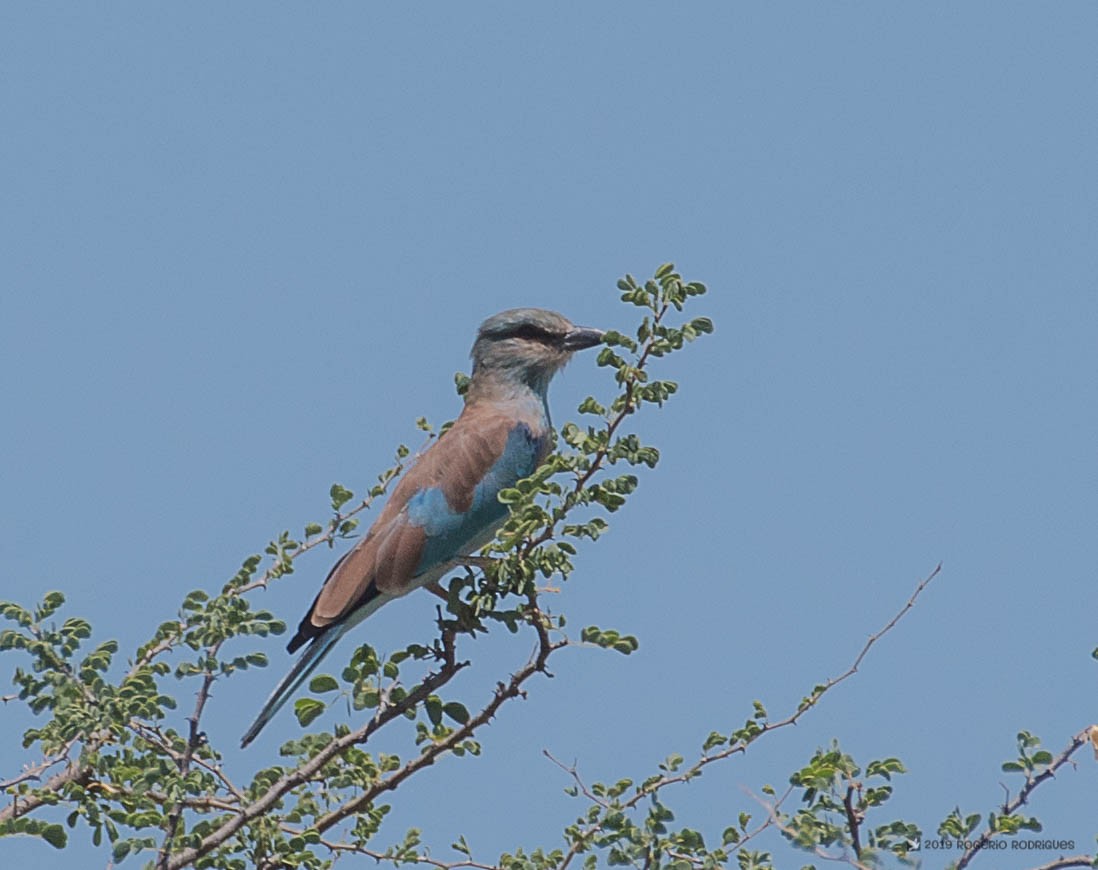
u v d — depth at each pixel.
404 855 11.17
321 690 11.11
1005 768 10.57
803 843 9.79
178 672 10.74
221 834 10.41
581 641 10.88
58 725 10.27
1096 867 9.94
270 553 12.34
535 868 10.61
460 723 11.07
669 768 10.77
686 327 10.48
